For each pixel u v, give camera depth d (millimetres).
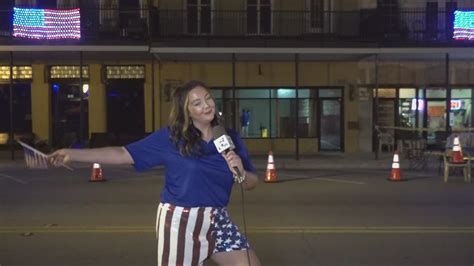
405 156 20797
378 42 21969
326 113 24438
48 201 11516
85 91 24141
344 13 24234
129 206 10867
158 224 3840
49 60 23719
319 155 22750
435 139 22781
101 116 24141
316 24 24453
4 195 12375
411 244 7750
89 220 9461
